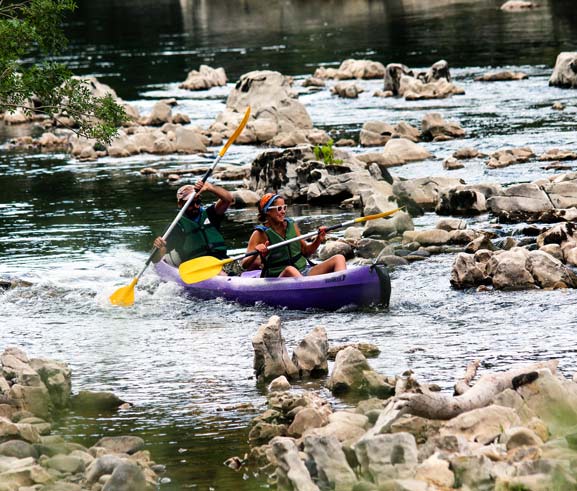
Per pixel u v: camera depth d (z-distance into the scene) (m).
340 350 24.55
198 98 80.00
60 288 32.97
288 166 46.88
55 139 65.56
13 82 29.28
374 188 44.44
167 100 77.00
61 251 37.91
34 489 16.61
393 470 16.39
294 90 77.75
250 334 27.48
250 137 61.88
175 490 17.39
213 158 57.47
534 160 49.62
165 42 117.50
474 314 27.80
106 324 29.06
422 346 25.05
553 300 28.52
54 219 43.62
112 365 25.03
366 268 29.28
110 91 76.44
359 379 22.12
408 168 50.19
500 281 30.16
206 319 29.33
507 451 16.95
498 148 53.47
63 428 20.70
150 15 152.75
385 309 29.09
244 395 22.36
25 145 65.94
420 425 18.22
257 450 18.56
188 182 50.88
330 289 29.45
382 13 133.50
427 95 72.44
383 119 64.75
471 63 86.44
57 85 29.89
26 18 29.72
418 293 30.42
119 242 39.03
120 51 111.19
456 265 30.78
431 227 38.94
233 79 88.69
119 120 30.70
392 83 75.94
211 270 30.78
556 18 112.81
